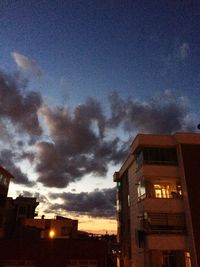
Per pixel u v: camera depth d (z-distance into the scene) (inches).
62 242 816.9
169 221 849.5
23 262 789.9
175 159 938.7
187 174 890.7
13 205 2000.5
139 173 958.4
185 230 839.1
